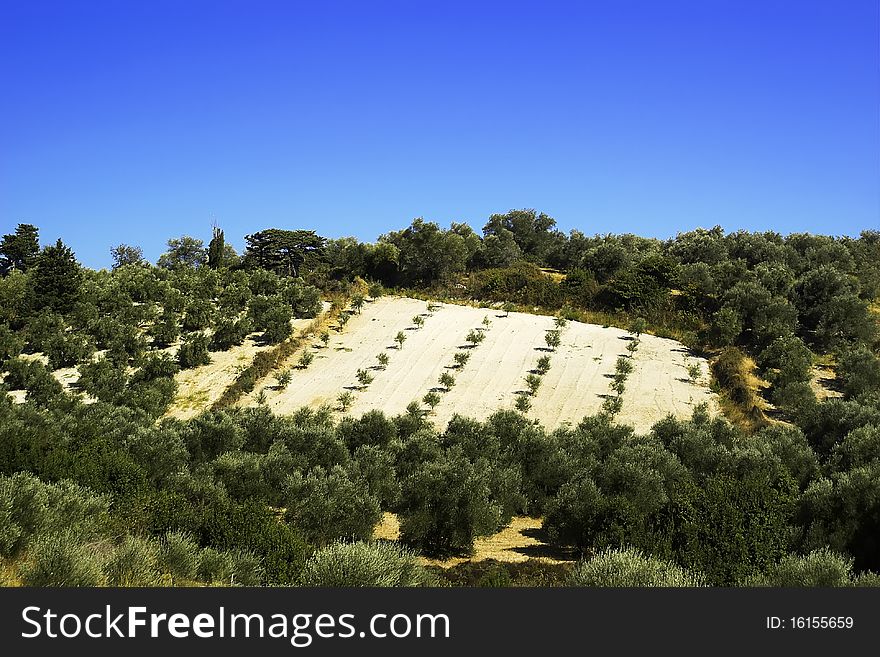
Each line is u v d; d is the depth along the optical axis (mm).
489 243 93125
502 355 53094
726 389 45906
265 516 15141
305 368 51562
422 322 60562
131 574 11133
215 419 34000
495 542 21047
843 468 24828
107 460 20734
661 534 15531
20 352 53062
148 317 58312
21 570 10742
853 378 43812
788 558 12922
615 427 33281
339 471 23688
